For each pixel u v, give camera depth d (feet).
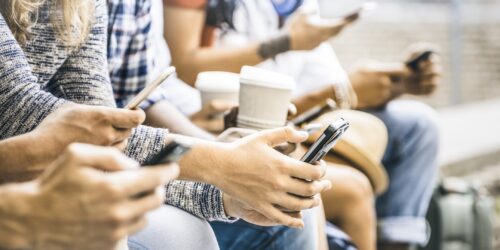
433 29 40.29
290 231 6.20
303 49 9.17
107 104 5.64
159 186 3.49
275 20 9.82
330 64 10.19
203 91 7.79
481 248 11.86
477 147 20.85
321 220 6.61
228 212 5.52
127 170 3.44
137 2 6.82
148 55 7.08
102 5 5.69
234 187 5.01
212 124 7.76
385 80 10.01
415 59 10.07
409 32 39.88
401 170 10.50
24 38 5.41
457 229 11.52
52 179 3.34
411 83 10.12
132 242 4.88
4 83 4.77
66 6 5.38
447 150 20.12
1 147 4.30
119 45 6.74
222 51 9.23
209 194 5.50
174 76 9.07
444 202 11.48
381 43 38.91
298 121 7.39
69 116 4.34
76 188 3.28
